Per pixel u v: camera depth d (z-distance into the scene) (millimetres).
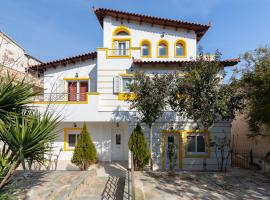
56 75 21328
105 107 18281
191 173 14273
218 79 14102
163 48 21656
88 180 11773
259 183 12297
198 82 13719
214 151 16734
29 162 7148
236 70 14633
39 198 8281
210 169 16562
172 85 14477
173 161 14555
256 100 13695
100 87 18594
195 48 21547
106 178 12867
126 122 18125
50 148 7492
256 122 14992
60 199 7949
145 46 21578
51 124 7160
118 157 19438
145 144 15219
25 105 7816
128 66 18672
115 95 18438
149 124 15383
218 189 11258
